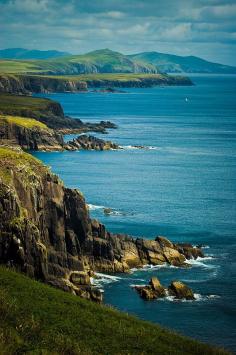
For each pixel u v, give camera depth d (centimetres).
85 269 13088
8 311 7119
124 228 16125
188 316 10981
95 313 8294
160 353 7344
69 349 6638
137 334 7812
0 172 12606
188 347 7825
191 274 13088
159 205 18762
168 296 11831
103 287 12325
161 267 13500
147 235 15600
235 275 13038
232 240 15375
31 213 12925
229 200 19625
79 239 13538
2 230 11594
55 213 13400
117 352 7056
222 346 9856
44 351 6319
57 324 7400
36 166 14025
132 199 19500
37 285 8850
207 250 14625
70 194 13688
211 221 17025
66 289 11450
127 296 11862
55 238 13250
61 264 12769
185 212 17950
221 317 10962
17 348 6244
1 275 8881
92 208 18175
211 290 12212
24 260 11569
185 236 15612
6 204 11731
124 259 13575
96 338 7338
